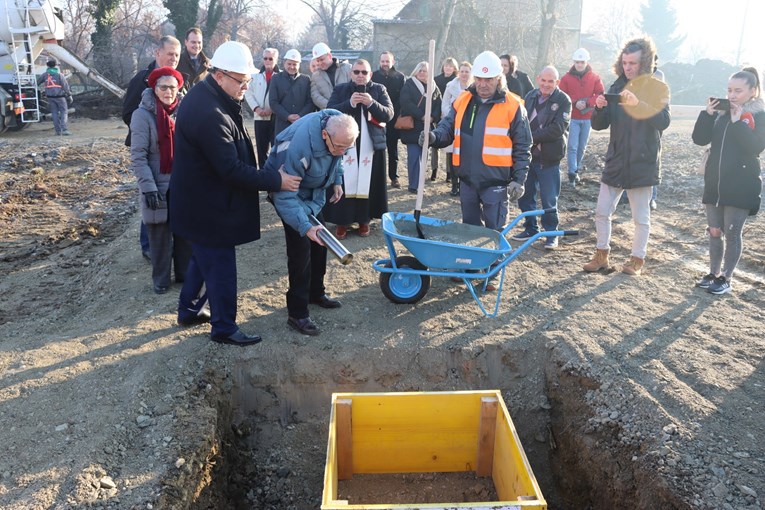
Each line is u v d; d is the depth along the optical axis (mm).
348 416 4211
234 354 4934
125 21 38625
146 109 5539
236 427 4812
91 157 13023
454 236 5750
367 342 5090
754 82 5254
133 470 3797
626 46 5750
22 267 7535
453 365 5012
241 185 4434
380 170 7281
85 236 8586
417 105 8789
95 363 4754
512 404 4945
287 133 4672
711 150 5645
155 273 5965
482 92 5590
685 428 3965
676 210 9117
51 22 17062
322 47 8188
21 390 4438
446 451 4453
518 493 3705
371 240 7332
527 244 5121
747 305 5668
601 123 5996
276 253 7047
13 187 11078
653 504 3672
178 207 4625
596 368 4648
